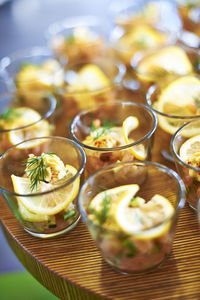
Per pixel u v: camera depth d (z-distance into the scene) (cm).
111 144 49
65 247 45
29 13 126
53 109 56
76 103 59
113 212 42
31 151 49
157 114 50
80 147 46
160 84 54
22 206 45
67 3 126
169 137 50
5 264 79
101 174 44
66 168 48
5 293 69
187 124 46
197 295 41
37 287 68
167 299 41
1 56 105
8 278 71
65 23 89
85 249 45
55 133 59
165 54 62
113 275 43
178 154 46
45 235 46
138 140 47
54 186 45
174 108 52
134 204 43
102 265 43
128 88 64
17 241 47
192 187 45
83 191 43
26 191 46
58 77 63
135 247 40
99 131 51
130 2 95
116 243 40
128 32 74
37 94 60
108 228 41
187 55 62
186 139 47
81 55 73
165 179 44
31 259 46
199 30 71
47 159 47
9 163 48
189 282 41
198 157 46
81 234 46
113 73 63
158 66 59
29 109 60
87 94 58
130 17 77
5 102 62
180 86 54
